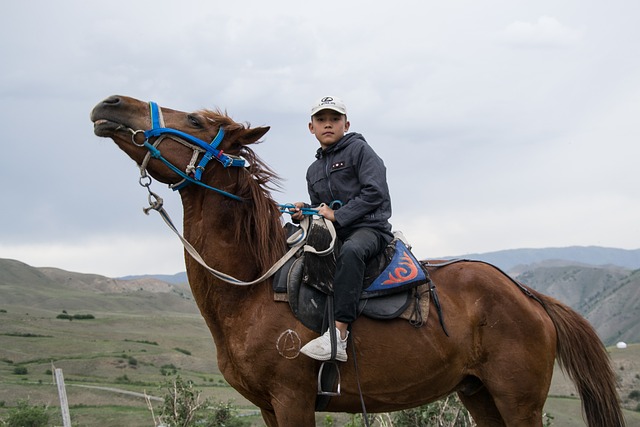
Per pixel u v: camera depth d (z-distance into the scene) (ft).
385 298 14.06
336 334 13.20
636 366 119.03
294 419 13.34
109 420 84.48
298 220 14.46
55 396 114.32
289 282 13.64
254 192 14.16
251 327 13.50
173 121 14.06
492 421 15.70
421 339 13.97
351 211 14.01
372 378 13.87
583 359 15.52
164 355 215.31
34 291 517.96
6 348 211.82
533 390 14.43
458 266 15.12
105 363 187.42
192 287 14.21
